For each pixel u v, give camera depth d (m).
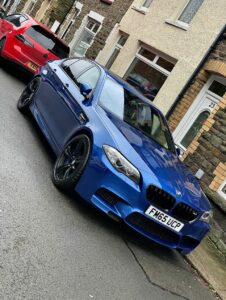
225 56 9.75
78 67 7.03
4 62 12.18
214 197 7.98
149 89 12.28
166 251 5.64
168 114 10.79
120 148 4.86
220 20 10.31
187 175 5.61
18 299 3.09
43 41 11.06
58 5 20.44
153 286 4.54
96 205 4.77
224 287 5.63
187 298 4.76
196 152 9.04
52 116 6.54
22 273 3.42
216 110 8.97
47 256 3.85
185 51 11.04
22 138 6.66
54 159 6.39
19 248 3.72
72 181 5.00
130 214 4.69
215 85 9.99
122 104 6.01
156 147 5.75
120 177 4.67
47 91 7.17
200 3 11.40
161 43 12.10
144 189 4.69
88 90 5.82
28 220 4.26
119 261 4.56
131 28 13.99
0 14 12.12
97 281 3.96
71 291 3.57
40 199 4.82
